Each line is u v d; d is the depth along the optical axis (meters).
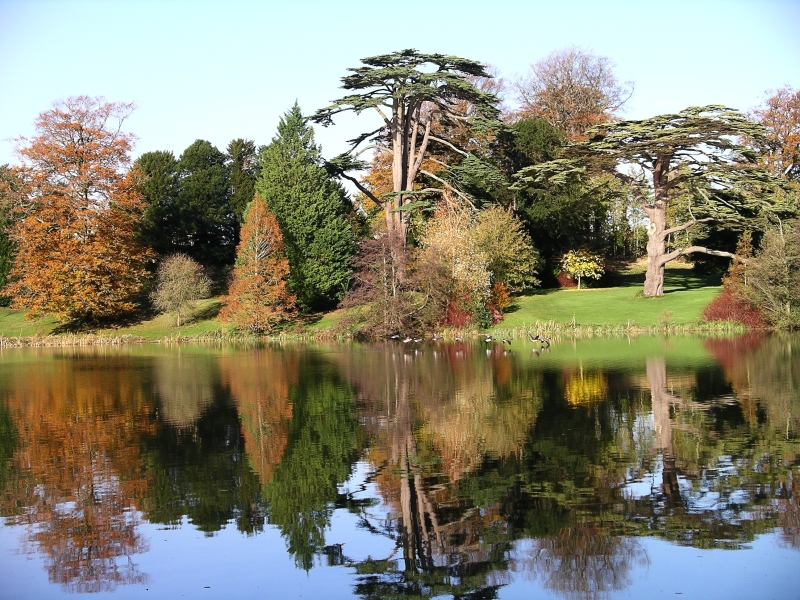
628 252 85.19
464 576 12.30
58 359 42.94
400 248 50.75
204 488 16.48
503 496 15.53
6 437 21.39
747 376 29.14
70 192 55.12
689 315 52.62
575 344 43.72
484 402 25.02
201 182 70.00
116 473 17.66
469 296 51.94
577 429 20.69
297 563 12.89
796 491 15.36
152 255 60.16
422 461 18.06
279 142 59.16
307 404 25.56
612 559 12.70
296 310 56.31
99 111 56.81
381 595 11.77
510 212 58.44
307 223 57.66
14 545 13.70
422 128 62.66
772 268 48.09
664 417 21.91
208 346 50.31
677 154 53.47
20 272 56.25
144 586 12.14
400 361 37.84
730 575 12.08
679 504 14.84
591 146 52.34
